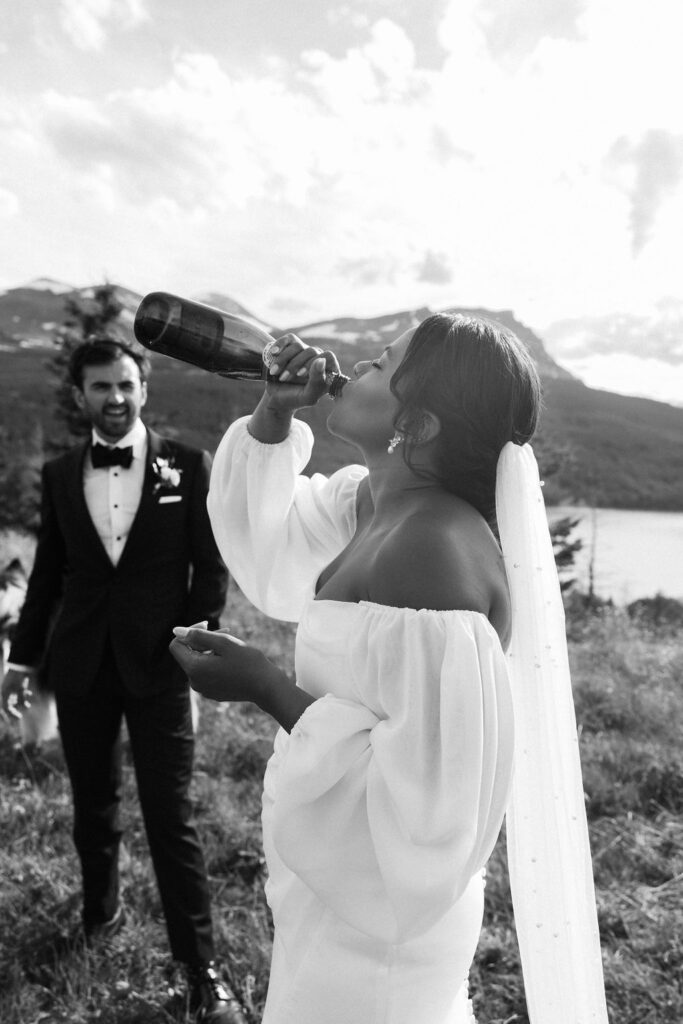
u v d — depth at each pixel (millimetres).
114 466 2652
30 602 2852
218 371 1580
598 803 3771
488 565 1222
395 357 1300
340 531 1652
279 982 1298
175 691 2582
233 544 1650
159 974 2621
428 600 1146
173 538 2631
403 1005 1216
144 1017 2467
